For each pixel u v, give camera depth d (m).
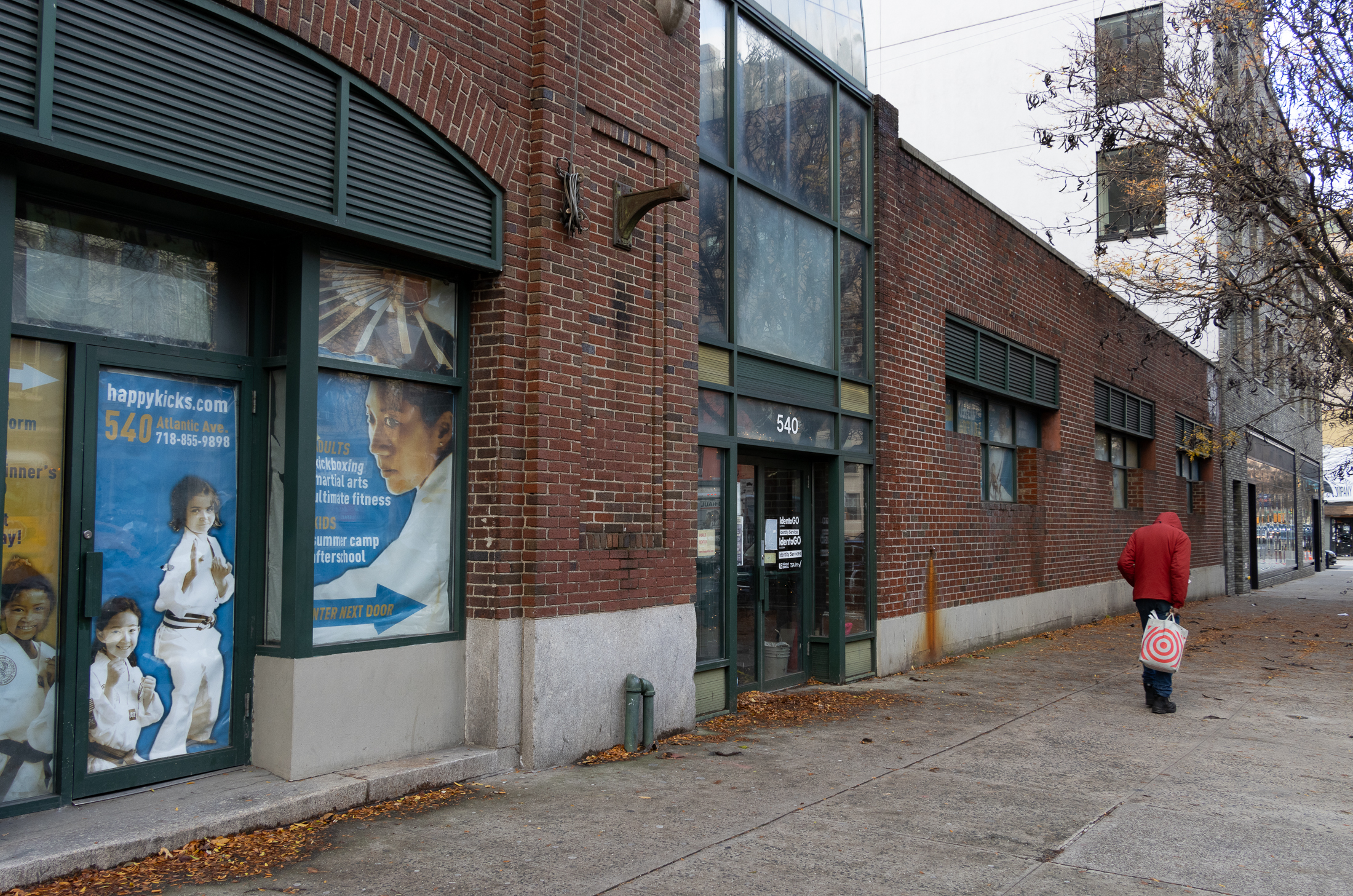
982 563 13.17
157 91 4.73
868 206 11.17
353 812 5.41
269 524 5.72
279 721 5.52
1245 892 4.54
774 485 9.84
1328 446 47.25
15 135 4.20
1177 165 13.59
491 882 4.45
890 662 10.93
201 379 5.50
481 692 6.43
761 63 9.54
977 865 4.84
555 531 6.61
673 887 4.46
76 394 4.88
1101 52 14.80
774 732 7.86
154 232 5.32
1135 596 9.27
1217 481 24.70
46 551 4.79
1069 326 16.33
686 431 7.85
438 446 6.49
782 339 9.64
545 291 6.63
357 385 6.02
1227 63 13.48
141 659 5.17
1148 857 5.00
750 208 9.26
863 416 10.80
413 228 5.99
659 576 7.53
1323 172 12.30
